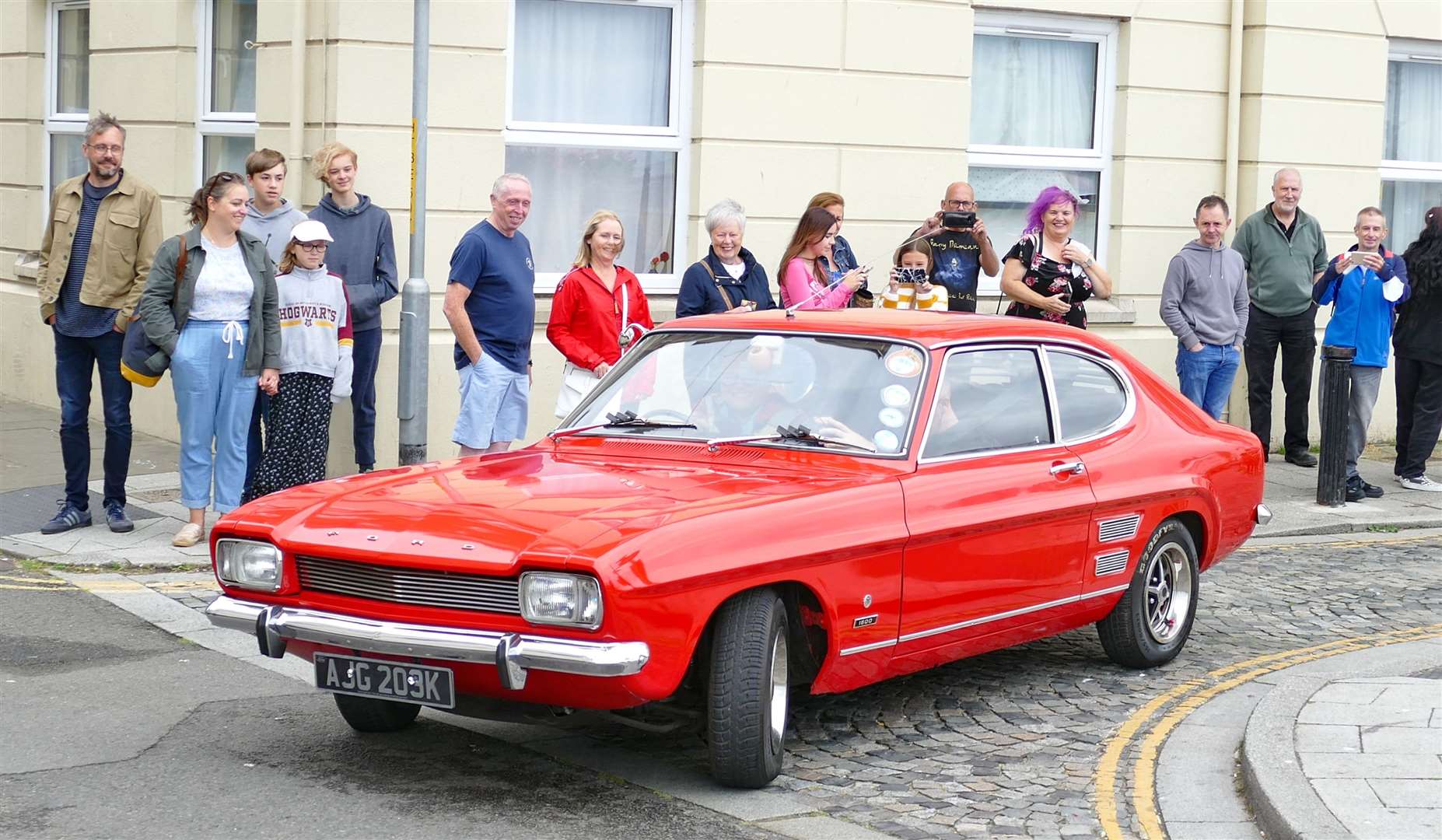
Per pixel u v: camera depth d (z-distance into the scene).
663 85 12.77
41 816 5.31
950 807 5.66
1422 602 9.28
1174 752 6.27
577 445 6.73
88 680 7.00
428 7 9.58
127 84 13.77
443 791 5.69
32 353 15.03
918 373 6.57
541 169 12.48
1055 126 14.42
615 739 6.40
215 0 13.16
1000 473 6.62
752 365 6.77
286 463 9.83
